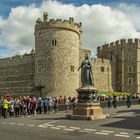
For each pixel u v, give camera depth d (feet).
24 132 63.98
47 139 55.36
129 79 273.54
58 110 130.21
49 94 188.85
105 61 263.49
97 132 63.77
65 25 191.31
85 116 88.33
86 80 94.79
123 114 103.76
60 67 189.78
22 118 96.84
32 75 222.69
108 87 264.31
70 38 193.47
